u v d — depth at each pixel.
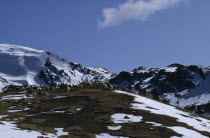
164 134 51.03
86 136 48.47
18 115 64.44
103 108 67.31
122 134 49.91
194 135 53.25
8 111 70.12
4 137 38.62
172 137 49.78
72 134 49.84
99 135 49.91
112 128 53.44
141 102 76.62
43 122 58.84
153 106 73.88
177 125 58.25
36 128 52.19
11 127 49.66
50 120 60.44
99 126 54.75
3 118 61.28
